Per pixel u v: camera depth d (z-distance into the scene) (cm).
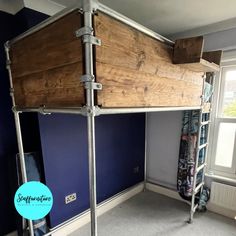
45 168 186
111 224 227
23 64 136
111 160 259
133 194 295
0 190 178
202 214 246
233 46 216
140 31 111
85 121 218
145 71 119
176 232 213
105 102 93
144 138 313
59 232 198
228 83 241
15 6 171
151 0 169
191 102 183
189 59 137
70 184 210
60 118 194
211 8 183
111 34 93
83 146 219
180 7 182
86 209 229
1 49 169
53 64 108
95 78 87
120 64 100
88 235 206
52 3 178
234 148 240
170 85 146
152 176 312
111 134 255
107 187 257
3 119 176
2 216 181
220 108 248
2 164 178
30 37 123
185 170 256
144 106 120
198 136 219
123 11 189
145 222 231
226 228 220
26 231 177
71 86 97
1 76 172
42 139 182
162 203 272
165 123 289
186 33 245
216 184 241
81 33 84
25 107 143
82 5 82
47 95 118
